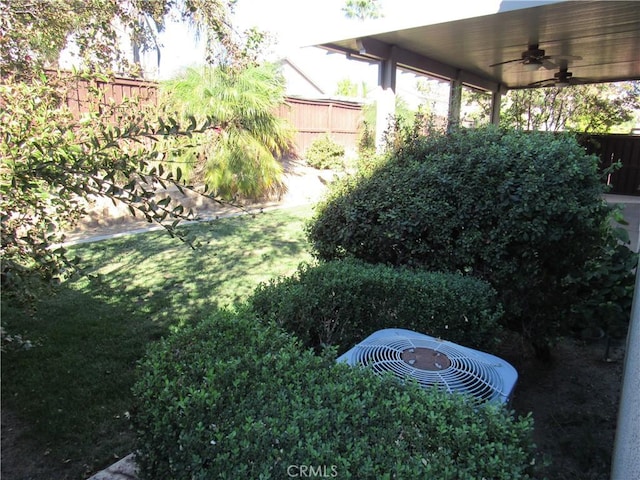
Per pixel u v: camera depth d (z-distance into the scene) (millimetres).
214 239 6320
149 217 1822
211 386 1470
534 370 3197
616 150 12625
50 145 1830
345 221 3510
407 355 1918
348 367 1655
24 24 3006
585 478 2199
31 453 2270
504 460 1227
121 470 2107
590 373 3152
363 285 2684
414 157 3875
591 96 12914
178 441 1298
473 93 13695
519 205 2791
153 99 7227
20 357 3107
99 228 6781
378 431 1308
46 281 1994
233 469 1167
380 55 6262
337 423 1308
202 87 7988
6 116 2049
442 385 1688
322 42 6012
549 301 3055
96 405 2635
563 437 2484
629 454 1564
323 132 12773
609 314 3154
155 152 1910
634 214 8672
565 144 3027
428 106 6797
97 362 3082
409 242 3172
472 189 3031
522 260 2908
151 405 1448
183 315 3863
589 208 2727
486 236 2963
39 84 2607
